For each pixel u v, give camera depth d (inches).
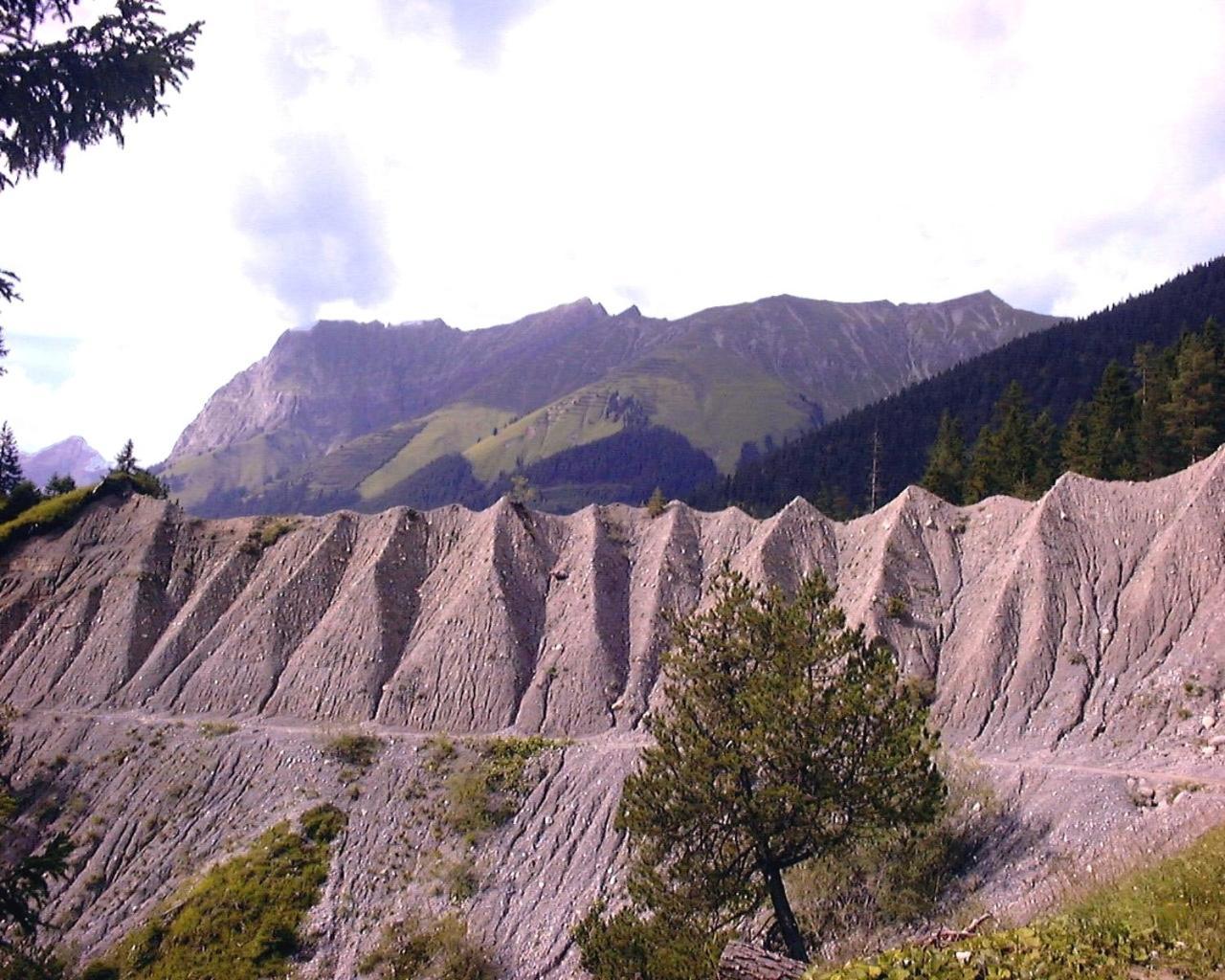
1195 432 3058.6
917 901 1246.3
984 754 1674.5
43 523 2979.8
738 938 1100.5
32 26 709.3
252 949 1552.7
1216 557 1839.3
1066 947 509.7
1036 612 1955.0
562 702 2180.1
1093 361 6461.6
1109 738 1632.6
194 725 2240.4
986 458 3516.2
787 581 2367.1
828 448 6417.3
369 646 2394.2
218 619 2610.7
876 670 1096.2
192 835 1925.4
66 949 1716.3
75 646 2586.1
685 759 1092.5
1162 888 575.5
